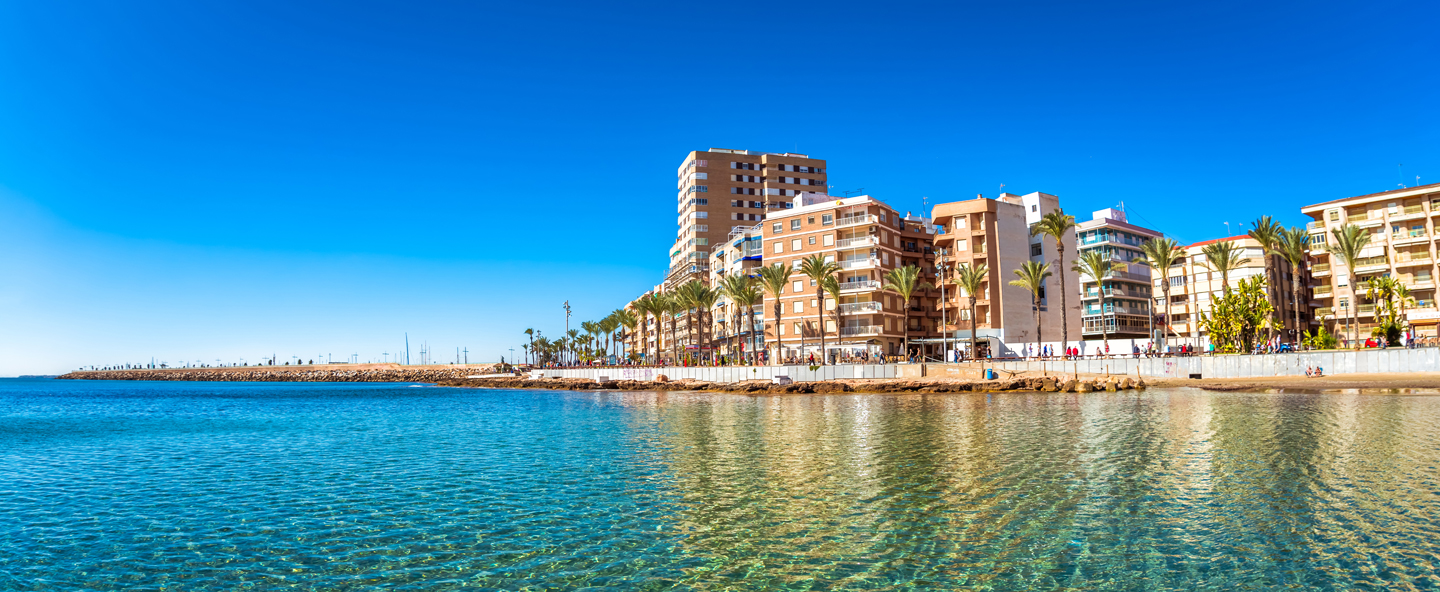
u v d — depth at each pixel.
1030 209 108.56
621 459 26.88
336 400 84.44
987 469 22.69
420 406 67.50
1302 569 12.89
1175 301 111.19
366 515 18.20
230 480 23.62
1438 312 82.81
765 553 14.68
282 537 16.31
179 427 44.94
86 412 63.94
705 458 26.69
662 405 60.03
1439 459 21.97
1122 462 23.14
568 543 15.52
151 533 16.80
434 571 13.92
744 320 114.56
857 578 13.20
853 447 28.81
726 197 150.62
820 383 73.69
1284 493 18.09
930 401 55.91
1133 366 67.56
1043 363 72.50
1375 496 17.50
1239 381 61.47
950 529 15.98
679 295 108.81
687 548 15.06
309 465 26.77
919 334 103.44
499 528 16.77
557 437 35.09
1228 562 13.38
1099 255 87.75
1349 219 92.06
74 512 19.00
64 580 13.77
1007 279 98.31
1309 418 33.59
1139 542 14.68
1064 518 16.55
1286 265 103.56
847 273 99.69
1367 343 71.62
